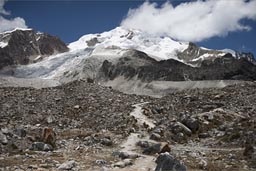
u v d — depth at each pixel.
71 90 130.38
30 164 41.22
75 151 54.50
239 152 55.47
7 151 51.19
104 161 44.97
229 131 73.69
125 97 130.00
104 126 89.12
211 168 43.00
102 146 62.75
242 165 45.50
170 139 73.25
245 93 123.31
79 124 91.56
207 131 79.19
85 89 133.50
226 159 50.00
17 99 112.94
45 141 57.31
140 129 84.06
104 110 106.62
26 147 54.44
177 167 39.00
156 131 75.56
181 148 63.78
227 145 65.19
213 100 116.25
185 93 139.62
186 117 83.69
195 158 50.38
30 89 131.50
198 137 75.75
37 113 100.69
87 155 50.56
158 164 40.38
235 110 99.25
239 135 68.00
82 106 110.62
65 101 116.50
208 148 64.44
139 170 41.22
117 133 78.44
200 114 91.00
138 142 64.62
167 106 113.19
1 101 109.31
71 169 39.59
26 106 106.69
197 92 139.12
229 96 119.62
